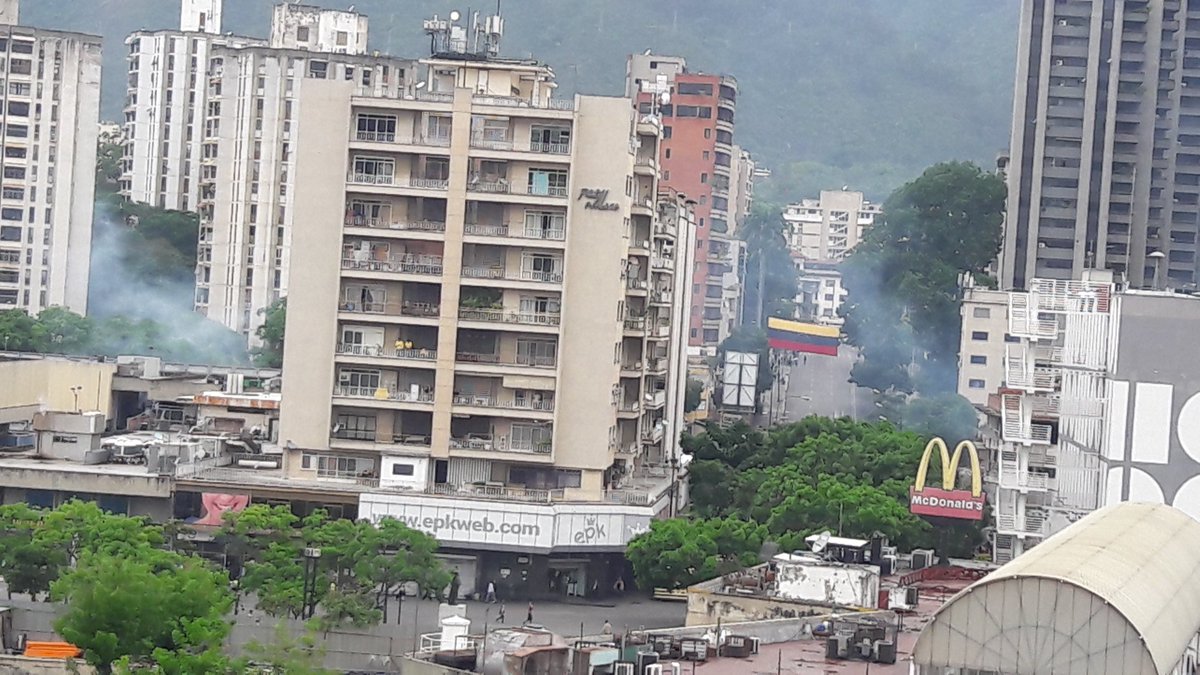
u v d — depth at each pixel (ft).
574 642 408.67
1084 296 631.97
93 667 472.85
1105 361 603.67
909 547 654.94
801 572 485.15
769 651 425.28
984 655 333.42
